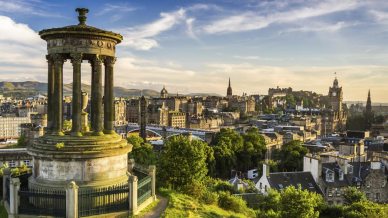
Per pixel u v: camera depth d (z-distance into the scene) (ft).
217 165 452.76
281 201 181.98
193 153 158.81
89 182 91.35
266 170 299.79
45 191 87.35
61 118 97.25
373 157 439.22
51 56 96.07
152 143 462.60
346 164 315.99
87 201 85.05
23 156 253.85
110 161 95.30
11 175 103.35
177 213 96.94
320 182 302.04
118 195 90.99
